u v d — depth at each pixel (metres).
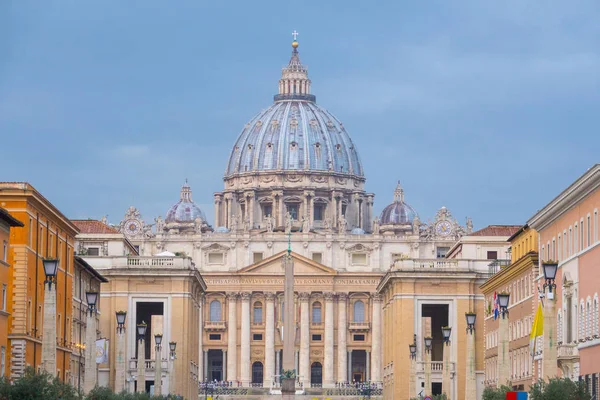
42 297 155.00
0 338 136.12
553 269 100.19
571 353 138.25
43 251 156.00
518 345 180.00
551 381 109.19
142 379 155.62
